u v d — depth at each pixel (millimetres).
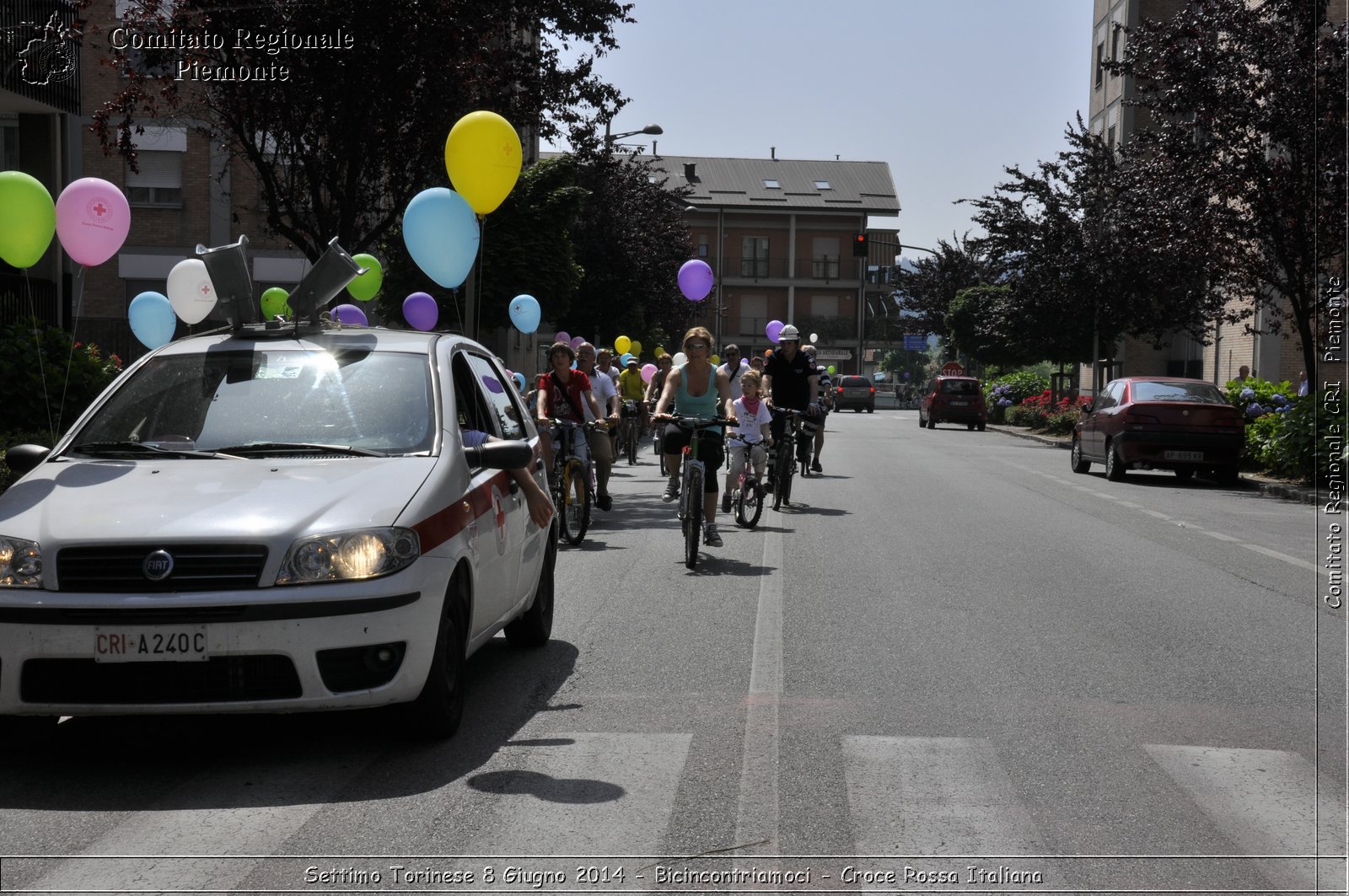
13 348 15172
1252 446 23734
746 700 6785
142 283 35406
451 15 18984
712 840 4727
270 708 5426
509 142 10617
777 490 16781
